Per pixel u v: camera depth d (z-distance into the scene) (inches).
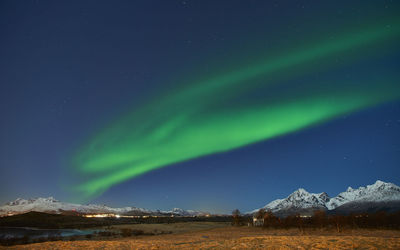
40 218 7726.4
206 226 6412.4
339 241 1039.0
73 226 6097.4
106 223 7229.3
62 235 4089.6
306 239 1175.6
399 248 842.8
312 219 4835.1
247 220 6648.6
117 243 1262.3
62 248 1129.4
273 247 951.0
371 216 4163.4
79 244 1243.8
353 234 3016.7
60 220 7554.1
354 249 855.7
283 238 1262.3
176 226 6456.7
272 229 4576.8
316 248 898.7
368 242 973.8
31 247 1187.3
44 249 1117.7
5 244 2967.5
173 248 1021.8
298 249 896.3
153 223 7509.8
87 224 6752.0
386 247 863.7
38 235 4131.4
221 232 4409.5
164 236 3651.6
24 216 7780.5
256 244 1048.8
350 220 4192.9
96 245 1189.1
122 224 7022.6
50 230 5083.7
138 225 6678.2
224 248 975.6
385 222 3895.2
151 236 3809.1
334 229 3846.0
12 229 5059.1
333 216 4675.2
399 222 3843.5
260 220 5757.9
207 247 1013.8
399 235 2738.7
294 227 4522.6
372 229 3602.4
